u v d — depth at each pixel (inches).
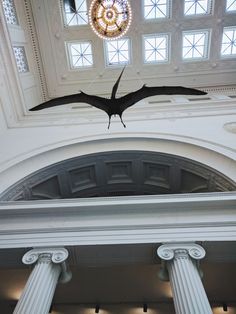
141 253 157.5
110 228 165.2
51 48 382.6
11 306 233.0
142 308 225.9
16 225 172.7
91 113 337.7
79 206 173.0
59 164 264.8
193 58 391.9
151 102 366.3
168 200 171.5
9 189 222.2
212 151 235.1
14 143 280.4
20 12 341.4
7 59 311.7
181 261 140.6
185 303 120.1
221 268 191.6
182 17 364.2
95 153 273.0
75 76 403.2
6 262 162.7
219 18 362.6
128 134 279.1
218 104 328.2
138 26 370.0
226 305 218.1
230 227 158.4
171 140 261.4
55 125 315.3
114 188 307.0
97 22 284.4
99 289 217.3
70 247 156.9
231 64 390.6
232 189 203.2
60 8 358.9
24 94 347.6
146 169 287.9
